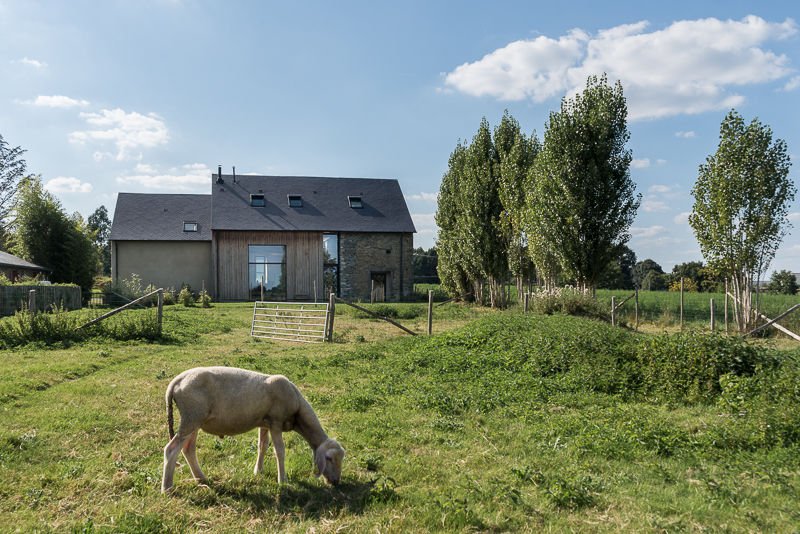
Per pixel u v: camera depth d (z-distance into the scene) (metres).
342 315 26.89
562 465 6.08
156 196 43.62
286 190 43.69
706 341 10.36
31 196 36.16
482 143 32.16
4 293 20.12
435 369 11.79
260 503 4.85
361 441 6.79
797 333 19.50
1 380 9.43
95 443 6.52
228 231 39.22
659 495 5.21
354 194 44.91
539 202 24.38
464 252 32.31
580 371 10.71
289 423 5.50
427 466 5.99
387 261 42.12
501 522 4.53
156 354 13.81
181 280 39.66
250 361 12.71
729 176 19.94
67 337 15.25
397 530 4.35
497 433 7.30
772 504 4.90
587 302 22.20
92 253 38.22
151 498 4.83
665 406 8.82
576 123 23.30
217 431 5.12
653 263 88.00
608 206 23.05
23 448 6.13
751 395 8.39
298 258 40.38
